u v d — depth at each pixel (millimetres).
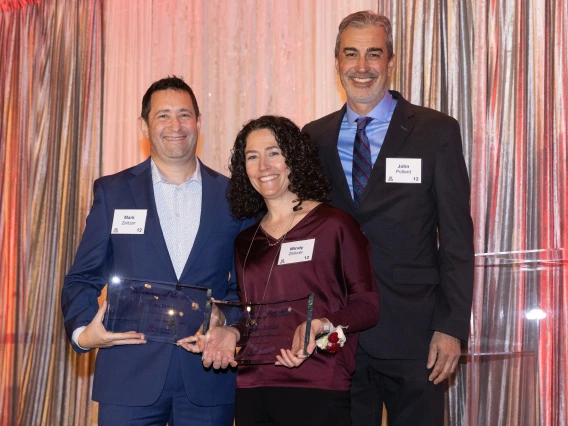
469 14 3934
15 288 5109
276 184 2455
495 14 3852
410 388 2605
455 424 3461
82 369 4836
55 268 4988
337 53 2922
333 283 2348
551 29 3723
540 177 3684
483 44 3863
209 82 4645
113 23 4930
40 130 5113
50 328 4953
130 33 4867
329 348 2141
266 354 2236
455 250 2611
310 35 4379
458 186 2658
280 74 4441
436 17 3988
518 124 3758
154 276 2508
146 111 2691
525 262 2730
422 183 2664
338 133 2875
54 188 5027
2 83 5293
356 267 2346
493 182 3783
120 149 4820
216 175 2758
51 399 4887
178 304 2363
